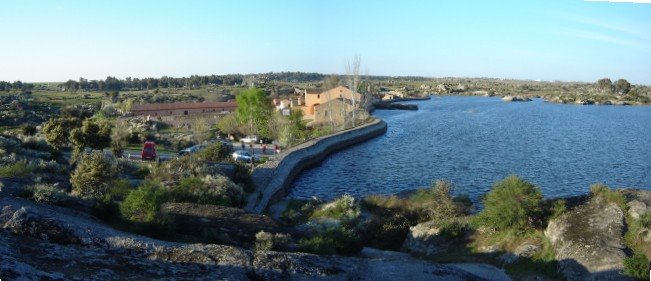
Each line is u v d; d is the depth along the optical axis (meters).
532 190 26.89
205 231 22.44
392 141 91.31
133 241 16.77
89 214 21.80
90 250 15.48
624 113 159.25
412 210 34.94
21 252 13.84
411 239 29.36
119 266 14.68
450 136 96.88
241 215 26.94
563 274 21.17
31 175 31.86
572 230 23.19
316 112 112.75
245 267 16.30
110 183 31.44
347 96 127.94
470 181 53.84
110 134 58.41
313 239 23.45
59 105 137.00
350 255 24.42
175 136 79.31
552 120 132.62
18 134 67.88
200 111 131.88
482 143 85.62
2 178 27.95
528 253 23.55
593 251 21.12
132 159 54.50
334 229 25.92
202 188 34.03
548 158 68.94
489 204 27.41
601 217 23.75
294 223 34.31
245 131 88.81
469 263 24.58
